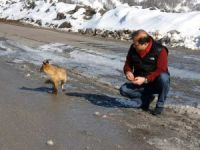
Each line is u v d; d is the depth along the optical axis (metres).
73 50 14.71
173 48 17.16
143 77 6.79
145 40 6.69
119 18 22.80
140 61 6.84
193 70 11.61
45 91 8.23
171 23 20.03
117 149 5.43
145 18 21.55
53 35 20.17
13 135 5.72
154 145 5.61
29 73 9.90
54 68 8.02
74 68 11.11
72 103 7.44
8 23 28.84
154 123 6.51
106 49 15.34
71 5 28.80
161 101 6.91
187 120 6.75
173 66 12.09
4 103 7.18
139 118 6.71
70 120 6.45
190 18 20.06
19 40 17.12
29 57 12.64
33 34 20.16
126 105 7.47
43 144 5.46
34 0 33.69
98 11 26.67
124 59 12.89
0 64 11.02
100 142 5.63
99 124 6.32
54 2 30.98
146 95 7.12
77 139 5.70
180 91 9.02
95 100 7.74
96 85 9.08
